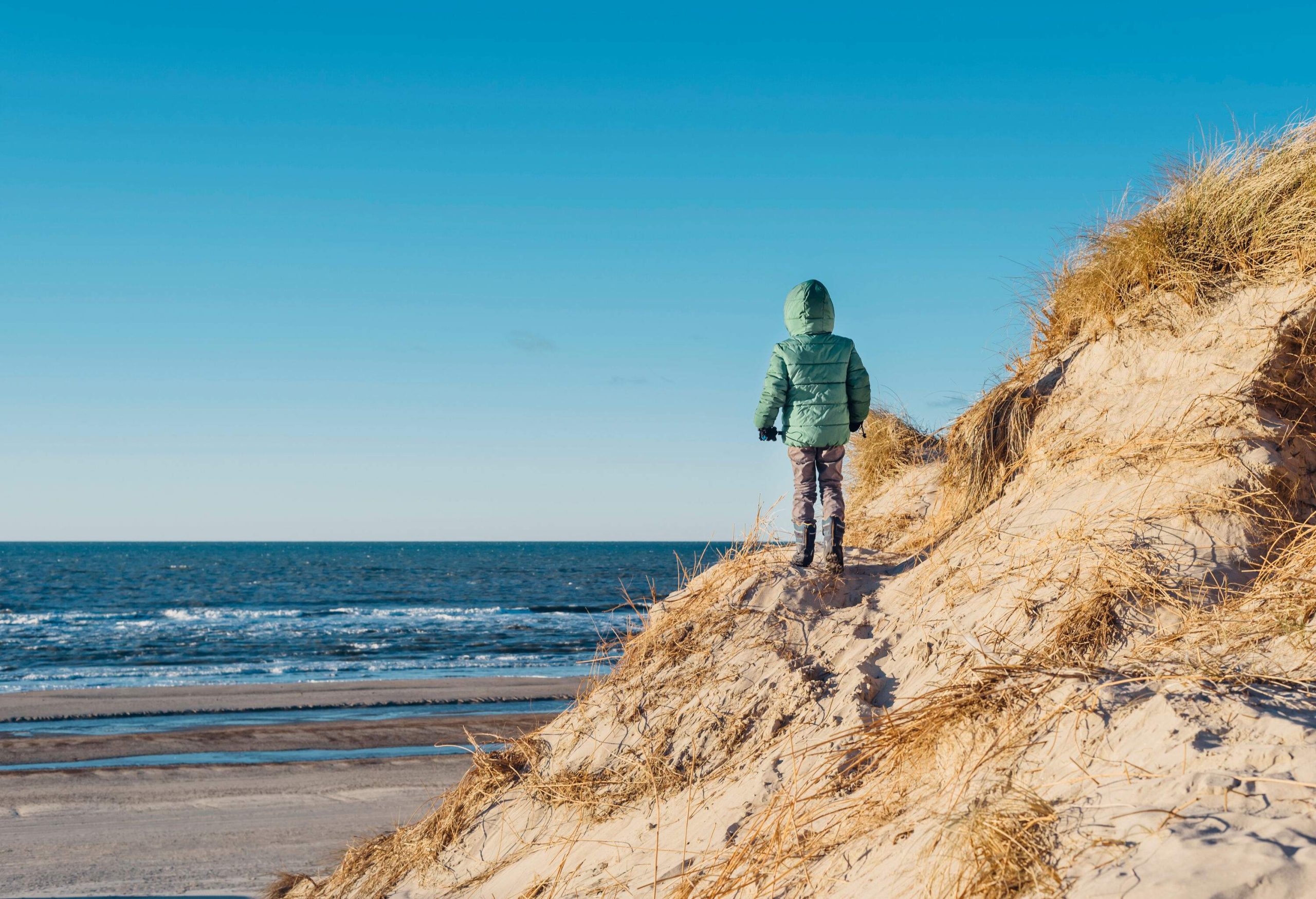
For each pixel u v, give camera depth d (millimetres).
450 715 17062
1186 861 1771
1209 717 2412
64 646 29906
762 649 4844
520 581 75750
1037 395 5520
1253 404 4164
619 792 4523
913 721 3367
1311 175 4660
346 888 5727
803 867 3049
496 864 4746
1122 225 5570
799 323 5781
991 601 4129
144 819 9672
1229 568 3580
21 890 7426
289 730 15062
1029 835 2176
